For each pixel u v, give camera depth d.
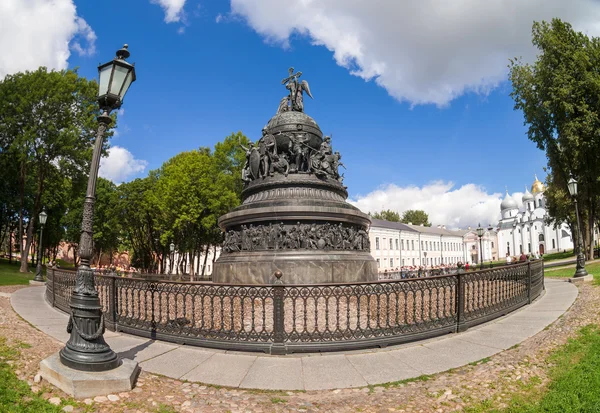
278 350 7.19
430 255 90.75
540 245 103.88
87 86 32.66
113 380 5.32
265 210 14.95
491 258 113.94
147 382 5.79
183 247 44.69
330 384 5.86
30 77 31.00
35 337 7.93
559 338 7.82
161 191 43.72
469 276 9.21
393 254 77.44
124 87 6.31
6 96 30.53
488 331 8.74
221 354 7.24
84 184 35.03
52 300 13.24
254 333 7.42
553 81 29.48
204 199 40.28
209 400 5.26
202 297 7.89
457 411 4.91
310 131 17.52
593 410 4.60
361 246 16.08
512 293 11.30
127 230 56.25
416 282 8.25
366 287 7.71
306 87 19.02
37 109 30.77
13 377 5.40
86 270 5.83
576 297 12.48
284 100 19.28
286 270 13.87
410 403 5.17
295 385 5.83
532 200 109.12
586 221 41.81
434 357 7.00
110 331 9.16
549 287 16.33
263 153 16.98
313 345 7.27
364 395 5.47
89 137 32.84
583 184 31.48
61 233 54.66
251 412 4.91
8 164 36.06
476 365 6.57
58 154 32.19
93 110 33.16
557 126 30.66
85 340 5.62
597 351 6.59
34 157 31.67
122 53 6.33
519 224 109.44
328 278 13.97
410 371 6.34
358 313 7.57
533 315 10.37
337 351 7.33
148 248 57.16
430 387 5.70
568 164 31.66
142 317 10.09
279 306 7.34
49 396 5.03
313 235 14.57
